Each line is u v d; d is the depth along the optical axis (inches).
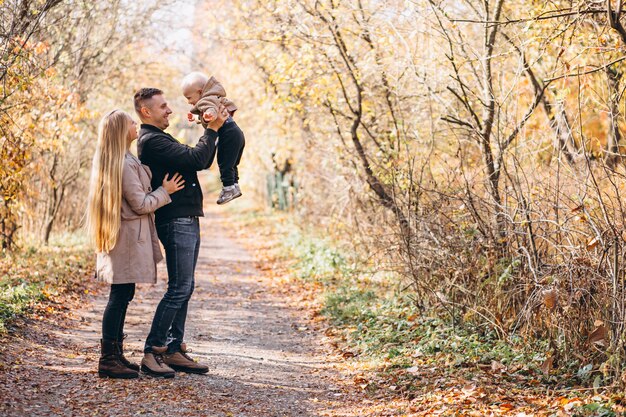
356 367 281.4
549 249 295.0
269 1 465.7
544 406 216.7
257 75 795.4
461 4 426.0
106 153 229.9
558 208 271.6
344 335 339.6
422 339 304.5
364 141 513.7
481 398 224.7
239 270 586.2
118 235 230.2
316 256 568.1
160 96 249.3
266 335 346.9
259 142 1007.0
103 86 679.1
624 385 218.7
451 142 393.4
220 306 419.8
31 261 479.2
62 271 454.3
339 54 456.1
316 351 317.4
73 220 714.8
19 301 334.3
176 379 245.0
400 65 403.5
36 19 378.3
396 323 333.7
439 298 316.2
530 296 274.2
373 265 473.4
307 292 464.8
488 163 344.2
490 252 309.0
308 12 446.6
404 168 392.8
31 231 603.5
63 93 463.2
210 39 711.7
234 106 258.1
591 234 258.7
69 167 597.9
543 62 440.5
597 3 280.7
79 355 269.4
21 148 444.1
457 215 326.6
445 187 339.6
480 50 430.3
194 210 248.4
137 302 412.5
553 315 260.8
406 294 376.2
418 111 452.1
